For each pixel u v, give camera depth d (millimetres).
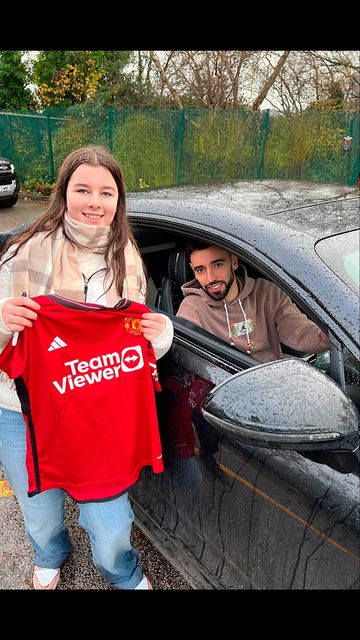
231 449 1452
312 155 9961
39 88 12711
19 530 2299
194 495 1636
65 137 10719
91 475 1503
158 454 1562
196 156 9688
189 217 1826
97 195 1410
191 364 1678
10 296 1449
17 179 9578
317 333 1809
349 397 1290
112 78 12453
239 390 1212
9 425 1603
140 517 1994
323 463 1262
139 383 1493
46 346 1361
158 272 2266
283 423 1131
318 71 11812
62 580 2016
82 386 1411
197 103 12094
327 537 1210
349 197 1934
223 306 1906
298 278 1448
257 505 1390
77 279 1473
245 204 1843
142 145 9938
